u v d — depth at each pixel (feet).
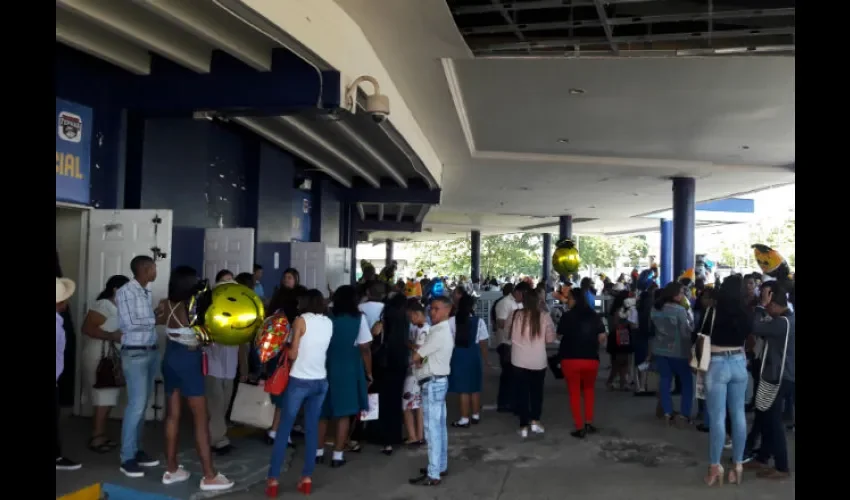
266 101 24.26
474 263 137.90
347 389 21.62
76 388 26.07
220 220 36.96
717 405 20.34
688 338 28.07
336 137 40.73
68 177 25.05
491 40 27.20
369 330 22.56
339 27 23.22
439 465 20.48
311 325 18.93
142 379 19.52
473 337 28.30
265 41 22.90
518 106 38.40
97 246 26.37
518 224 125.18
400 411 24.11
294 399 18.75
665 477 21.40
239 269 33.73
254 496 18.71
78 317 26.45
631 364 42.45
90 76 26.14
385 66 29.94
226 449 22.79
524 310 26.99
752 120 40.60
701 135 45.32
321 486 19.99
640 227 122.21
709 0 23.30
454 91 34.40
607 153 53.26
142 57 25.86
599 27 25.43
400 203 61.46
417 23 24.71
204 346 18.69
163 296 25.89
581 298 27.17
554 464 22.84
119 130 27.27
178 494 18.39
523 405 26.76
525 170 59.16
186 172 32.42
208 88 25.23
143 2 17.99
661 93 34.78
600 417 30.63
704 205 85.51
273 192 44.47
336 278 51.62
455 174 62.69
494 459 23.43
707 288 29.14
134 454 19.54
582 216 102.27
